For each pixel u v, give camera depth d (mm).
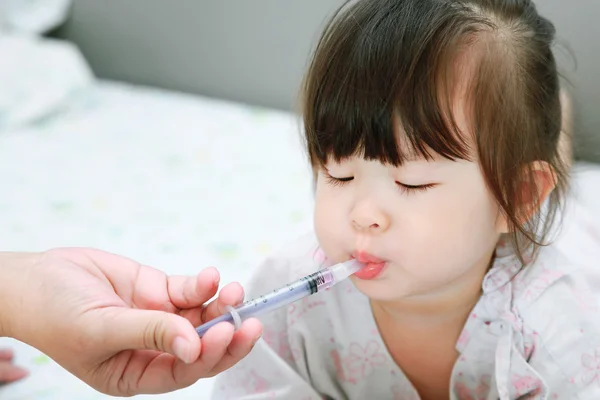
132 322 693
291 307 976
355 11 814
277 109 2137
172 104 2150
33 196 1582
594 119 1638
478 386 954
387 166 762
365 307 950
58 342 758
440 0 799
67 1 2295
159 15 2219
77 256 846
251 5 2062
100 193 1603
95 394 1007
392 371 990
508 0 860
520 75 813
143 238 1413
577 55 1625
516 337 878
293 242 1032
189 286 801
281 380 958
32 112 1984
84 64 2262
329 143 783
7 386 1021
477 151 773
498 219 828
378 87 748
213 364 706
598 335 855
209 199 1582
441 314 913
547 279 891
